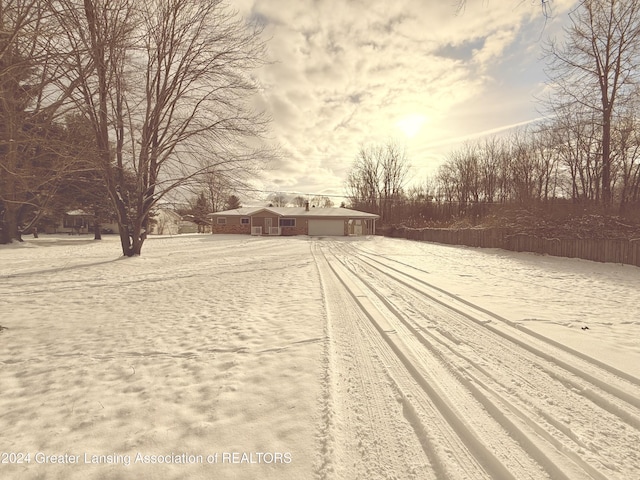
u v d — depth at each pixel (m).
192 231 58.12
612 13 18.17
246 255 18.16
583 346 4.23
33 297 8.07
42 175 7.60
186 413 2.92
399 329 5.15
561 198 25.12
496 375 3.54
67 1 5.84
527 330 4.98
